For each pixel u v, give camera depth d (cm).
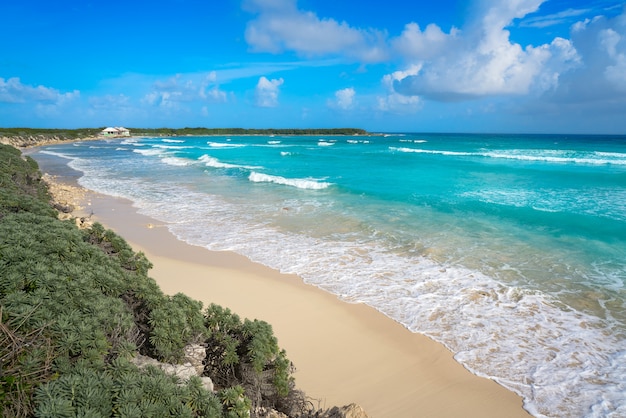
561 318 780
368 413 549
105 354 407
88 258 603
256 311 830
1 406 312
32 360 356
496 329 746
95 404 321
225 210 1756
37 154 5525
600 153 4488
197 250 1215
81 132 12431
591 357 657
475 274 998
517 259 1095
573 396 572
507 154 4509
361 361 663
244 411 397
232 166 3525
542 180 2533
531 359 657
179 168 3512
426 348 692
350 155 4997
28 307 415
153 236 1361
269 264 1092
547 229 1367
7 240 552
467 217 1552
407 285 942
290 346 706
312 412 511
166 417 338
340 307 840
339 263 1092
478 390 590
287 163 3953
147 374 384
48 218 755
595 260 1077
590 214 1559
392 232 1367
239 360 511
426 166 3491
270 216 1636
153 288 602
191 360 511
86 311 452
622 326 747
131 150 6469
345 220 1546
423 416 545
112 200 1991
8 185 1391
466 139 11425
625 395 570
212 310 586
